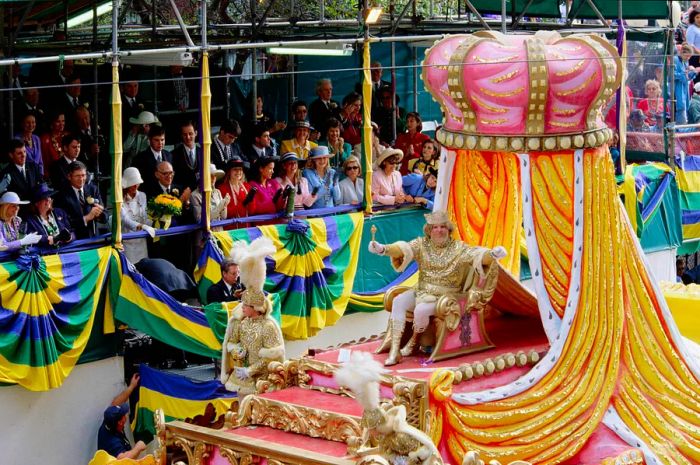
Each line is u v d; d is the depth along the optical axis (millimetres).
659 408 18453
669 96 28828
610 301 18375
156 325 20469
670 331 18859
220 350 20672
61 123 22094
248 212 22094
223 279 21062
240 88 27094
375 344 19203
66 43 25688
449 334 18156
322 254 22453
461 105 18688
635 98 29391
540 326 19766
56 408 20016
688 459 18297
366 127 23094
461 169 19516
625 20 31062
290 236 22125
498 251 18016
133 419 20844
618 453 17797
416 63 29531
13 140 20641
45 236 19688
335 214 23375
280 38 26500
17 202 19578
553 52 18172
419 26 28281
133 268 20375
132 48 25547
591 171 18484
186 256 22078
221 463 16734
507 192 19719
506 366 18219
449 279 18234
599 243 18406
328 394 17906
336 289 22734
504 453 17547
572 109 18234
